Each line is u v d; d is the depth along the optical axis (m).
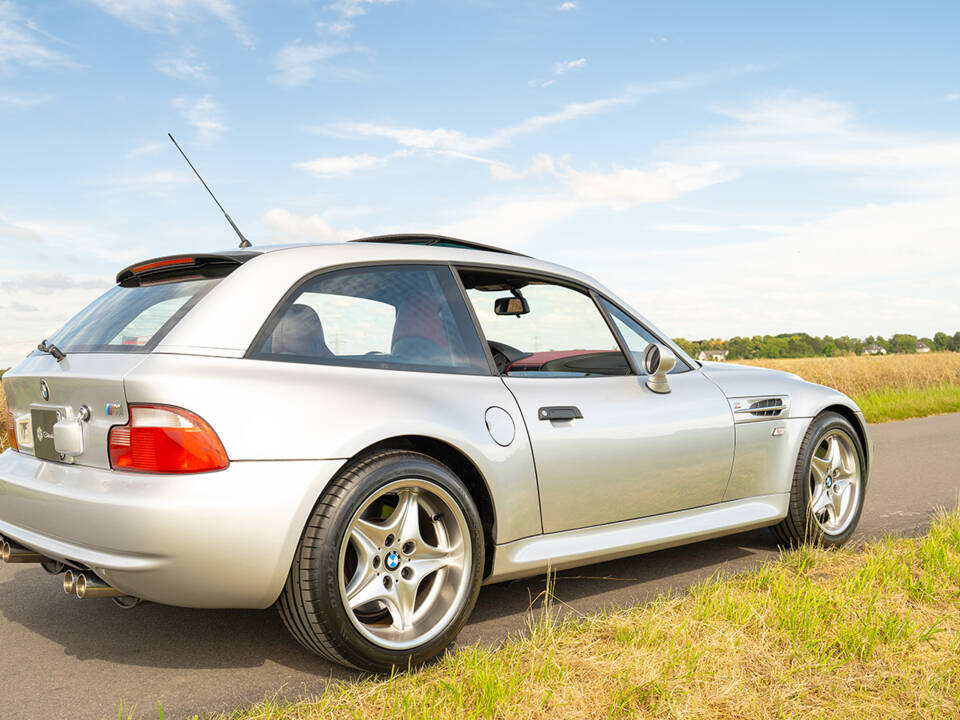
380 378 2.77
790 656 2.65
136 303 2.90
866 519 5.09
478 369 3.09
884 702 2.35
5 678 2.63
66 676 2.64
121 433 2.43
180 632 3.06
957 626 2.95
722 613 3.03
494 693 2.28
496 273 3.37
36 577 3.90
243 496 2.35
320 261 2.85
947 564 3.59
